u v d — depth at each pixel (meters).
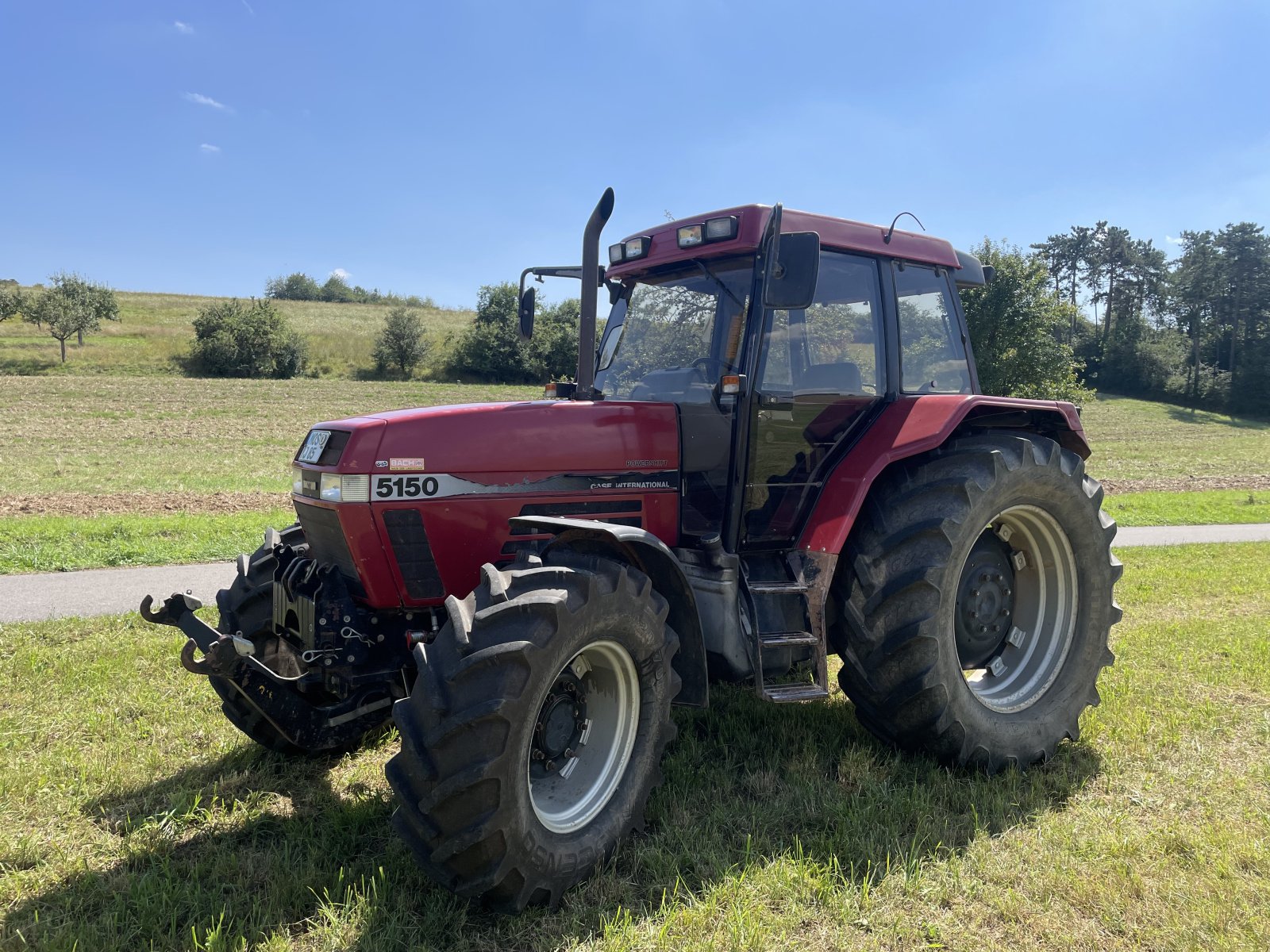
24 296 44.22
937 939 2.44
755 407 3.42
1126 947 2.40
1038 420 4.32
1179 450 31.73
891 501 3.50
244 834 2.98
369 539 3.00
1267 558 9.45
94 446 18.59
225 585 6.84
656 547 2.87
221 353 39.62
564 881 2.61
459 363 44.62
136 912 2.51
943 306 4.32
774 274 3.16
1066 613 3.91
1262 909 2.53
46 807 3.12
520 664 2.44
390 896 2.58
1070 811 3.21
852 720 4.04
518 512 3.21
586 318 3.63
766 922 2.48
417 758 2.38
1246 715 4.18
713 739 3.86
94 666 4.55
